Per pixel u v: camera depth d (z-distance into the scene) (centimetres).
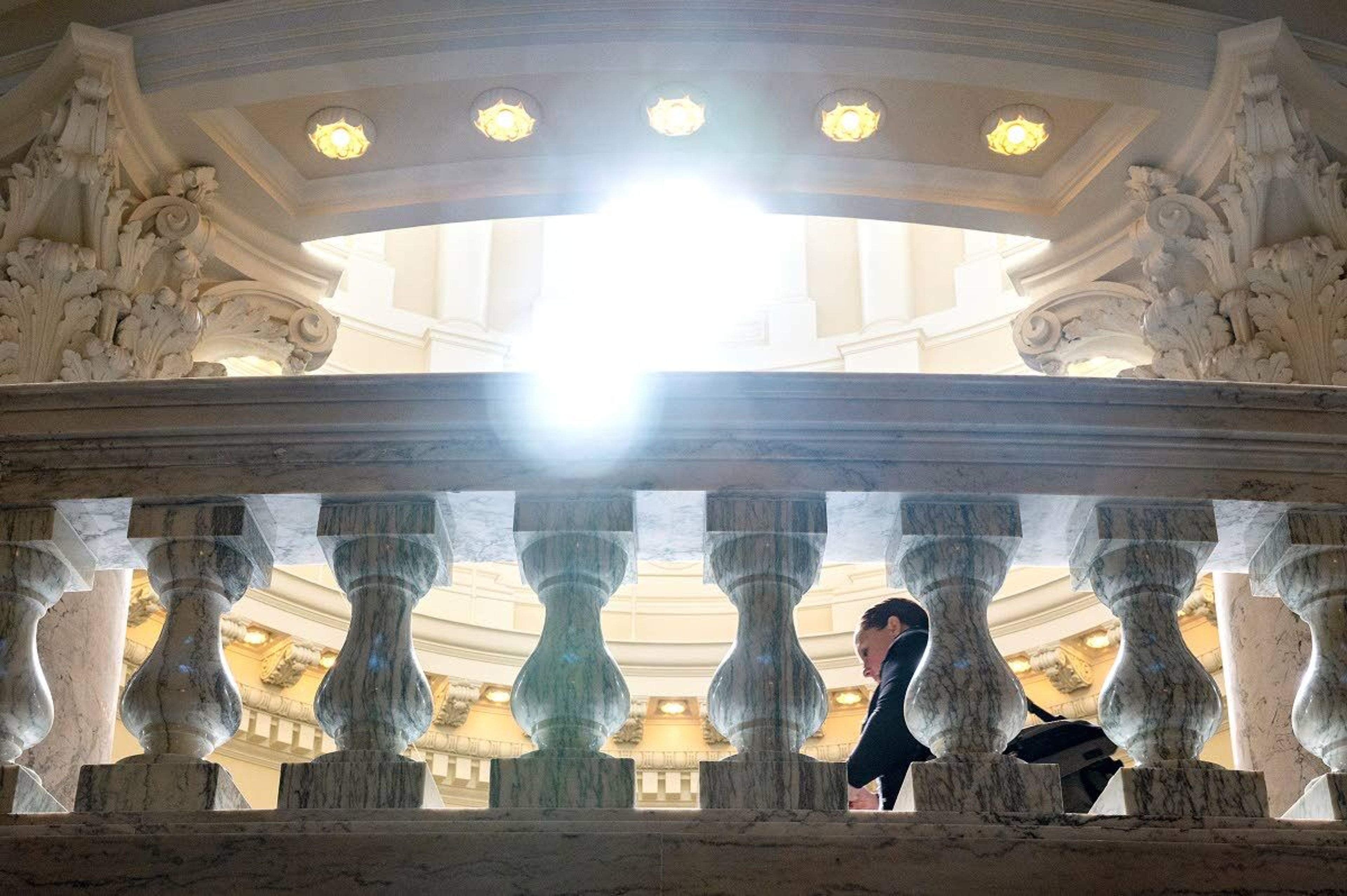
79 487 412
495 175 850
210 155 807
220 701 391
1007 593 1313
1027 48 752
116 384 423
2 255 722
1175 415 421
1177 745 385
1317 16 767
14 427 419
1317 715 396
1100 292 846
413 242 1445
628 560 418
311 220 857
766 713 382
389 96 796
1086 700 1270
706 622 1430
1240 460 419
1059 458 416
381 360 1372
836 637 1388
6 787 381
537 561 407
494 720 1359
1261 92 729
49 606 421
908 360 1398
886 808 450
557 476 411
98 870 359
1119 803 379
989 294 1391
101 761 629
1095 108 796
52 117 739
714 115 816
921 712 387
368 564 403
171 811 369
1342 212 727
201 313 795
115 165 753
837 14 754
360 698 383
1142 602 405
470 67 768
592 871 356
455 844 359
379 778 373
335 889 354
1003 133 817
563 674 387
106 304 738
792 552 407
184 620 401
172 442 419
